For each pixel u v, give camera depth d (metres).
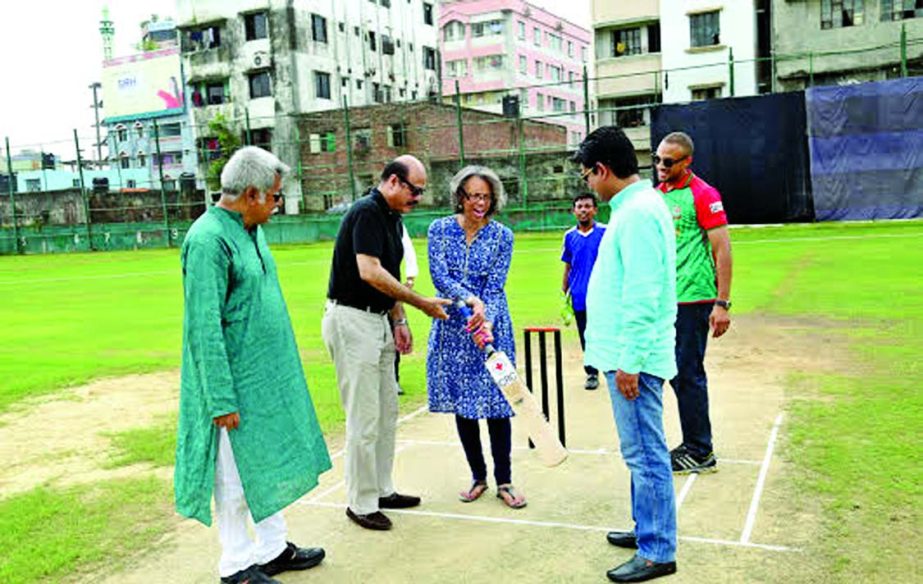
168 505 4.83
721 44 33.56
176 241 37.12
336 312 4.18
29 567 3.98
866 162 24.08
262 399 3.55
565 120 65.62
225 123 39.97
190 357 3.40
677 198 4.67
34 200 39.97
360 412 4.20
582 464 5.11
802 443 5.19
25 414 7.29
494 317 4.37
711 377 7.26
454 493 4.74
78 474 5.50
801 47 31.25
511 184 34.56
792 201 24.95
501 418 4.40
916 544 3.70
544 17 62.81
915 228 21.72
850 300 11.19
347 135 34.12
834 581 3.40
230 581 3.58
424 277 17.66
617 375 3.36
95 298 17.33
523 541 4.01
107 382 8.58
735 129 25.28
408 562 3.86
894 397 6.15
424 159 36.47
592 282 3.53
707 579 3.47
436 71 53.66
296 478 3.64
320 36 42.62
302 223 35.41
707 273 4.67
